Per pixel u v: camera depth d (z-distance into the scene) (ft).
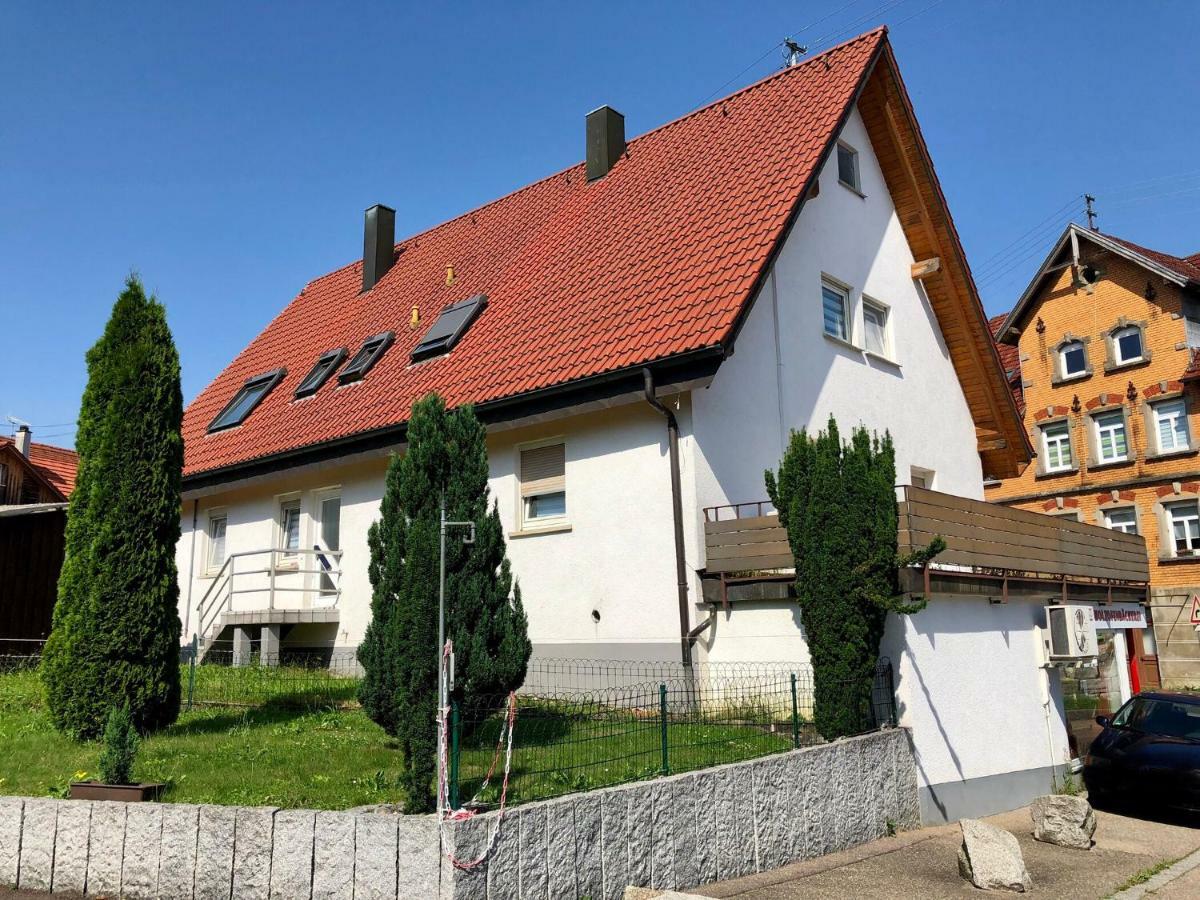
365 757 27.50
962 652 36.19
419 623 22.09
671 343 36.65
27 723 34.47
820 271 48.34
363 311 64.90
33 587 61.41
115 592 31.50
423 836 18.31
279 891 19.51
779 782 26.27
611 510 39.60
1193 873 28.53
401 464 24.63
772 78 54.65
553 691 40.09
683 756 26.17
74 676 30.99
